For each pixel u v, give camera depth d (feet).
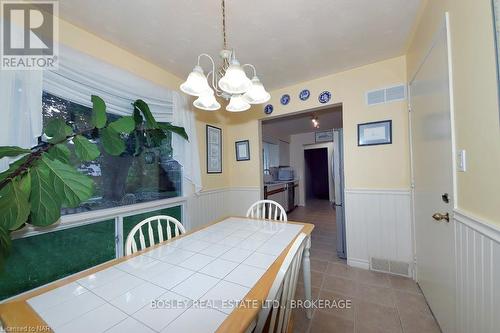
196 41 6.13
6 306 2.42
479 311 3.09
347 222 7.97
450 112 3.79
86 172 5.73
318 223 14.07
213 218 9.91
